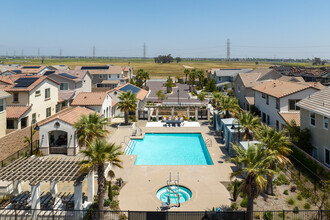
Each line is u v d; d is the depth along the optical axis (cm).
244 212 1598
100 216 1678
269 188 2016
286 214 1753
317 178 2177
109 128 4250
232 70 9538
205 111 5194
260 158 1585
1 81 3766
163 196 2100
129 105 4269
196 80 12269
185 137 3966
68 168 1853
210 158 2944
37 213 1697
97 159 1628
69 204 1803
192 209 1831
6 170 1809
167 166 2653
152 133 4078
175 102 6838
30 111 3581
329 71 7806
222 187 2178
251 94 5572
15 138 2845
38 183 1694
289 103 3547
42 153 2992
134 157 2920
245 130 2794
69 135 2981
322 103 2531
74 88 5191
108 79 8769
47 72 5512
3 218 1712
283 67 11344
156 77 14412
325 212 1614
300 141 2689
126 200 1966
